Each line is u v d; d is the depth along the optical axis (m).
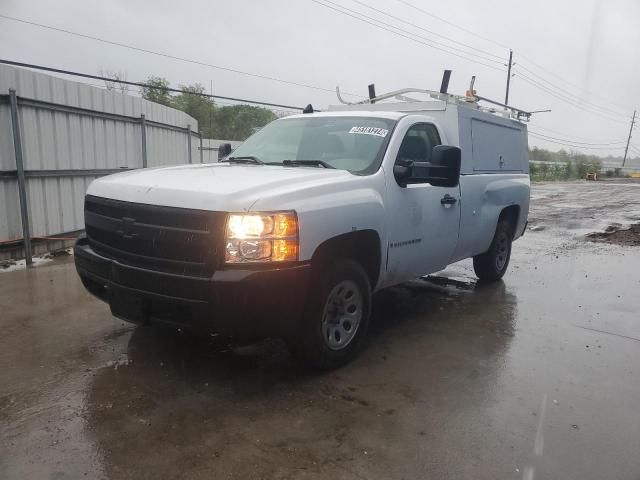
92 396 3.54
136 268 3.54
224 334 3.39
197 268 3.34
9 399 3.47
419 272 5.12
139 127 10.12
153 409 3.38
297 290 3.52
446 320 5.46
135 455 2.88
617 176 78.44
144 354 4.25
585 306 6.13
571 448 3.08
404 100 6.78
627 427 3.34
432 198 5.00
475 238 6.03
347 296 4.11
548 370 4.21
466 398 3.67
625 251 10.15
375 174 4.32
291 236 3.44
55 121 8.00
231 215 3.29
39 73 7.61
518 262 8.86
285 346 4.52
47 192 7.94
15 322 4.91
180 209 3.41
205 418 3.29
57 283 6.25
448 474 2.79
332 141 4.82
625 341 4.95
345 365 4.18
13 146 7.25
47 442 2.98
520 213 7.32
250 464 2.82
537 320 5.55
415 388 3.80
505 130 6.98
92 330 4.74
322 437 3.11
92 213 4.05
